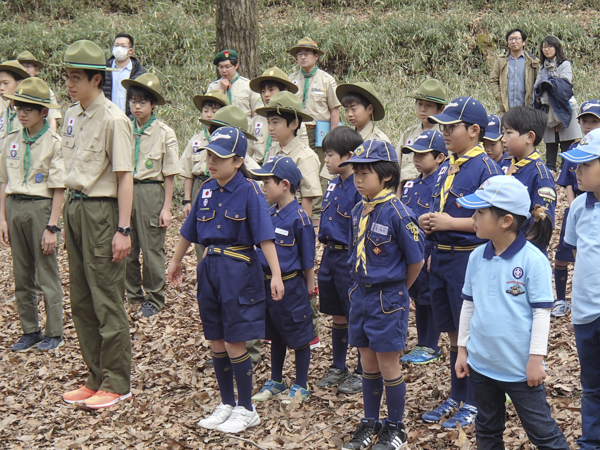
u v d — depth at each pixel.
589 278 3.22
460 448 3.49
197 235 4.17
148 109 6.25
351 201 4.38
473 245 3.74
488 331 2.96
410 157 5.63
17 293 5.73
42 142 5.55
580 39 13.73
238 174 4.04
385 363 3.51
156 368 5.18
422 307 4.94
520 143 3.97
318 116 8.00
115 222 4.44
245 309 3.94
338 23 14.57
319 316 6.20
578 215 3.36
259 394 4.48
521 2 15.45
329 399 4.39
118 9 15.76
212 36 14.27
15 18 14.96
